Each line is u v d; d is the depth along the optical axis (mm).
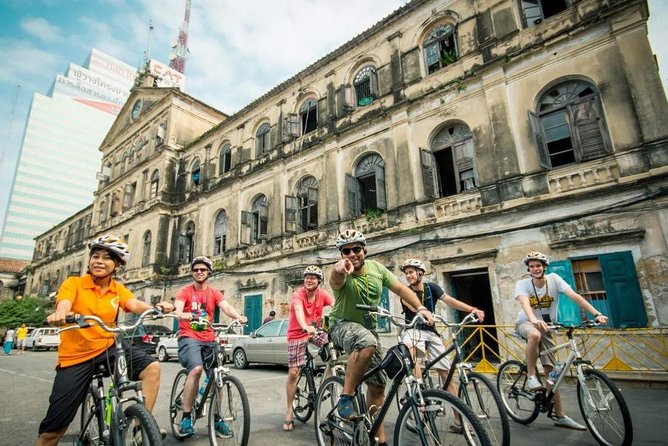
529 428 4441
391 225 11969
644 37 8398
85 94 116938
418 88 12367
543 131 9758
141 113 26312
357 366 3062
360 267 3301
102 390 3057
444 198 10930
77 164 99375
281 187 16109
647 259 7590
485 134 10531
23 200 90312
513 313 9086
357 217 13023
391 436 4316
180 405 4371
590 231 8328
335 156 14180
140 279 21688
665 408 5230
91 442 3189
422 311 3182
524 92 10023
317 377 6840
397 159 12227
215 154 20500
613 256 7922
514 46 10461
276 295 14977
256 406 5910
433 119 11734
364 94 14258
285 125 16734
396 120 12492
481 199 10219
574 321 8117
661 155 7789
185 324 4492
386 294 11477
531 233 9125
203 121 25047
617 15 8750
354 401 3145
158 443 2312
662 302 7320
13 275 48125
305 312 5027
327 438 3746
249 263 16359
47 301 32344
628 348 7445
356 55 14562
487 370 8188
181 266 20531
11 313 30609
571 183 8891
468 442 2441
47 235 40594
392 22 13500
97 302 3164
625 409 3543
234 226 17859
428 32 12773
